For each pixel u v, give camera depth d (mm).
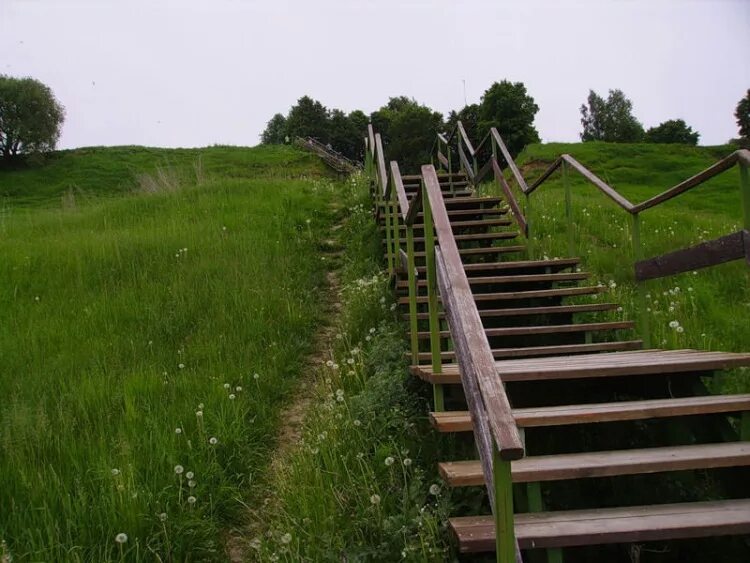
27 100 41781
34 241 9367
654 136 68188
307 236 9367
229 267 7418
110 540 3047
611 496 3141
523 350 4793
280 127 75812
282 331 5984
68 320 6152
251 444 4121
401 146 52750
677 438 3410
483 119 45375
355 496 3338
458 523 2711
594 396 3896
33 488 3344
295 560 2910
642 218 10008
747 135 54781
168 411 4262
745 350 5102
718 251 3701
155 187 14508
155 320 6066
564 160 6379
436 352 3734
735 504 2725
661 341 5168
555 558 2486
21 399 4418
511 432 1704
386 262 7746
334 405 4277
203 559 3131
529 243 6930
